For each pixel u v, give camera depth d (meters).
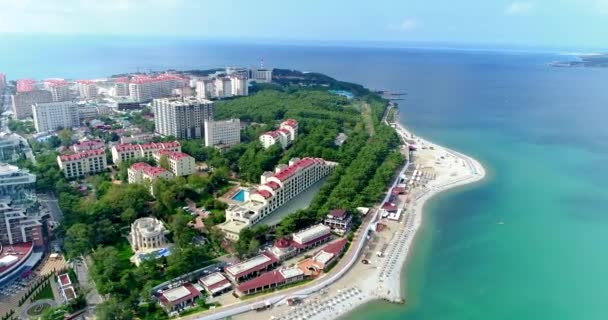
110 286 197.12
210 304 199.75
